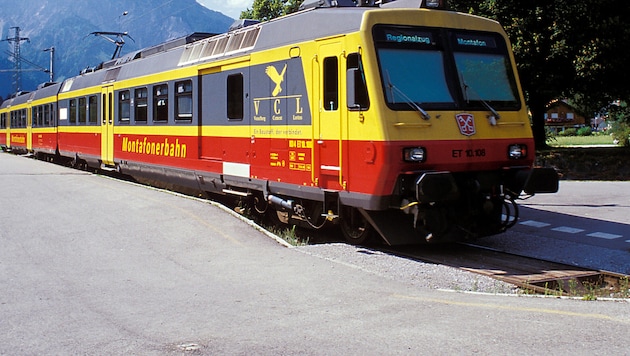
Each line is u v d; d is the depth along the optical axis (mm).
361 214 9406
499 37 9750
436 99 8789
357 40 8633
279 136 10453
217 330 5492
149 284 7188
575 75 20750
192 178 13711
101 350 4992
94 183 16812
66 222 11156
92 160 20438
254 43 11172
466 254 9305
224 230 10266
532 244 10078
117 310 6137
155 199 13320
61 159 25562
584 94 24203
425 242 9344
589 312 5906
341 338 5230
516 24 20172
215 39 12844
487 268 8359
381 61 8547
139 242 9555
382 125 8344
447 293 6754
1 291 6875
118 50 25422
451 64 9078
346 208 9664
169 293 6781
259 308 6168
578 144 43906
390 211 9062
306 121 9750
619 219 12188
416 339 5168
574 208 13602
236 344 5109
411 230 9203
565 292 7336
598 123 84500
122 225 10781
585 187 17656
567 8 19391
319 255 8719
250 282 7211
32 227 10742
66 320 5812
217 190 12969
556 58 20406
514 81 9703
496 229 9578
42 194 14711
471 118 9000
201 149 13242
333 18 9195
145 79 15953
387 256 8750
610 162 20719
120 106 17812
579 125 77125
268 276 7484
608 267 8625
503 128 9312
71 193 14766
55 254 8820
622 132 38156
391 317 5812
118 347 5059
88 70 22297
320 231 11477
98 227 10688
